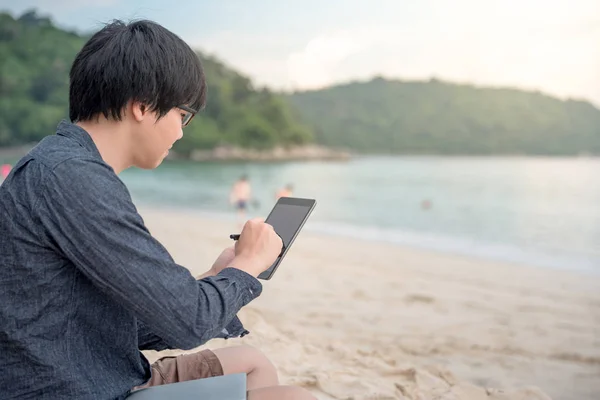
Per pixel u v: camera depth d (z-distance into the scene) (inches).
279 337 152.2
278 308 218.5
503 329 207.8
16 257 51.9
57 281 52.7
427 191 1301.7
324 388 120.3
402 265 357.7
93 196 51.9
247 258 60.7
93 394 54.1
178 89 58.1
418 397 117.9
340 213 924.6
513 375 158.6
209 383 60.7
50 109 2110.0
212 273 67.3
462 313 231.8
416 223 784.9
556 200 1135.6
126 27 58.6
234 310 56.8
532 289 301.9
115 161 59.2
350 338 184.7
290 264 334.3
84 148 56.1
